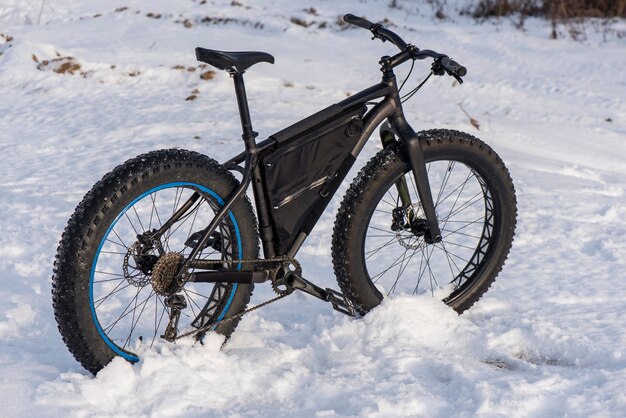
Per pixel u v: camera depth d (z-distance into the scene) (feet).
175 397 9.03
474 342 10.91
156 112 26.17
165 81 30.32
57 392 9.09
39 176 19.25
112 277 13.02
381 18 42.01
